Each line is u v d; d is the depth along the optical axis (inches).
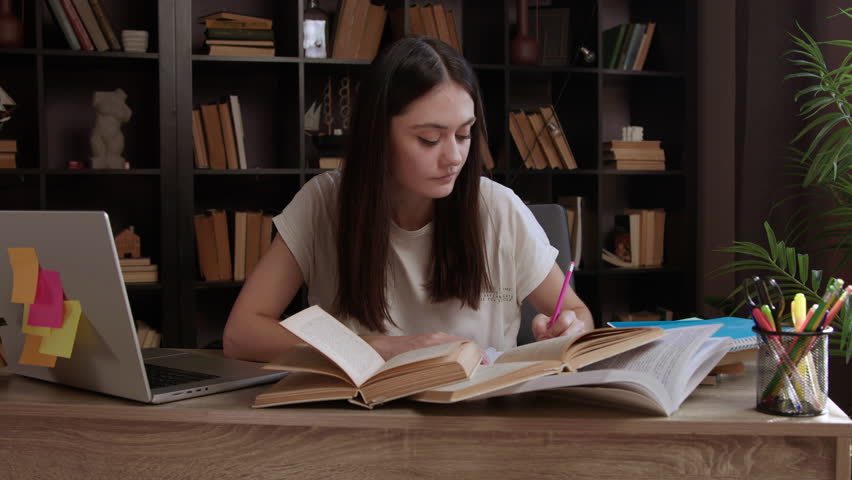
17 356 45.6
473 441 35.5
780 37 106.3
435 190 51.9
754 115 109.3
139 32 114.3
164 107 113.0
